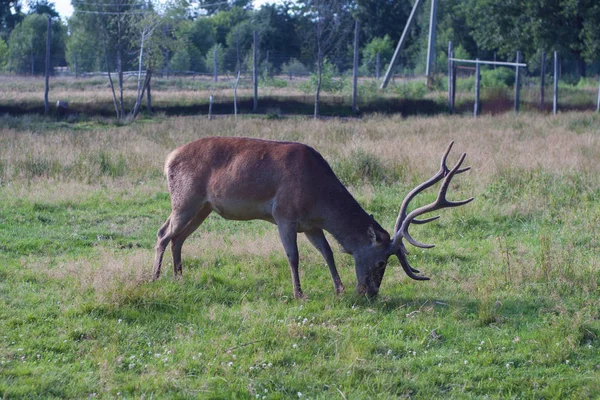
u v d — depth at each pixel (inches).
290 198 261.6
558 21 1617.9
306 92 1128.2
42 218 378.3
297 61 1674.5
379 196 424.5
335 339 221.0
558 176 455.8
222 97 1080.8
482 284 272.5
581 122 874.8
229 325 232.8
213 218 391.2
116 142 637.9
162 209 409.1
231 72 1605.6
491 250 323.9
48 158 510.0
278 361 204.8
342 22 1253.7
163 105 1040.2
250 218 276.8
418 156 515.8
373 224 263.9
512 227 367.6
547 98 1229.1
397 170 482.9
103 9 1133.7
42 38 1759.4
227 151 274.7
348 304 254.7
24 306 243.8
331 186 264.1
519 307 251.9
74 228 362.9
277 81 1268.5
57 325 227.6
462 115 1067.3
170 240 287.7
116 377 193.5
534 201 399.2
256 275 288.7
